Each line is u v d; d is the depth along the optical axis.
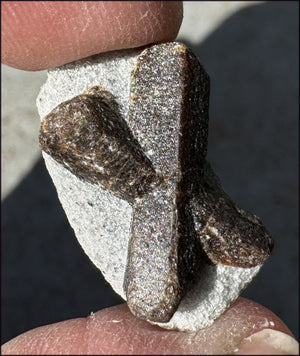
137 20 0.12
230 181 0.22
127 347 0.12
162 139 0.11
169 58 0.11
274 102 0.22
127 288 0.11
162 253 0.11
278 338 0.12
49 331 0.13
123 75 0.12
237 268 0.12
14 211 0.21
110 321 0.13
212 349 0.12
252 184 0.22
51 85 0.12
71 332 0.12
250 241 0.12
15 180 0.21
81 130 0.11
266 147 0.22
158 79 0.11
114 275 0.12
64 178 0.12
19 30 0.12
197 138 0.12
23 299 0.20
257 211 0.21
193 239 0.11
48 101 0.12
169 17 0.12
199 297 0.12
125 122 0.12
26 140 0.22
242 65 0.23
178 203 0.11
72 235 0.21
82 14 0.11
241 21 0.23
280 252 0.21
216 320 0.12
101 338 0.12
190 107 0.11
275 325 0.12
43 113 0.12
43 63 0.12
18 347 0.12
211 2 0.24
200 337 0.12
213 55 0.23
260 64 0.23
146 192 0.11
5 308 0.20
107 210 0.12
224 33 0.23
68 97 0.12
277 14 0.23
